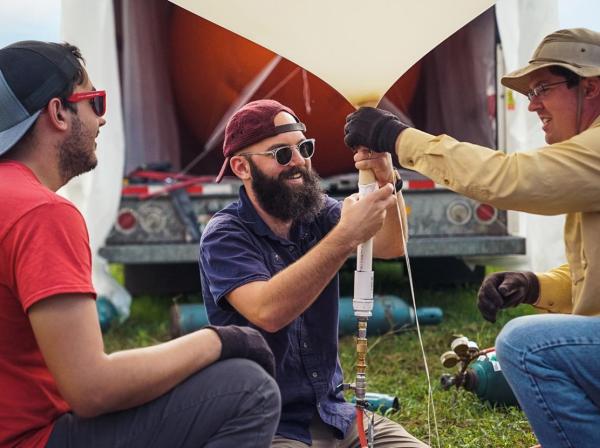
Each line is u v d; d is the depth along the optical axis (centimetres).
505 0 638
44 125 219
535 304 294
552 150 243
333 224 289
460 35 689
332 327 273
